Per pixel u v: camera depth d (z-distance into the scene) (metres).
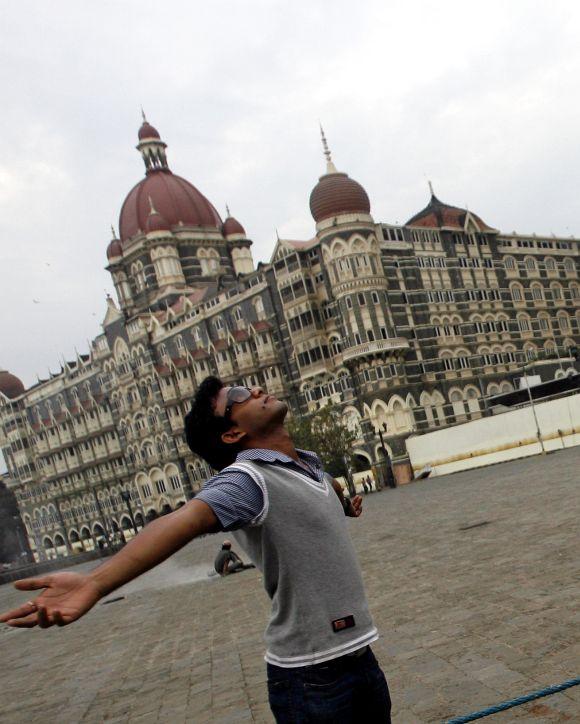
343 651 2.67
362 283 62.03
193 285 89.81
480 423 51.00
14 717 8.59
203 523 2.44
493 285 72.44
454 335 67.81
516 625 7.18
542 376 69.38
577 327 78.69
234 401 3.00
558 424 46.31
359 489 61.56
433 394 64.50
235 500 2.54
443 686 5.90
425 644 7.30
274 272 68.50
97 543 95.75
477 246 72.56
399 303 64.75
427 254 68.19
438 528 17.98
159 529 2.35
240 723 6.23
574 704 4.92
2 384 114.56
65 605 2.10
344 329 62.72
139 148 99.38
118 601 20.17
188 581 21.16
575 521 13.07
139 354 84.44
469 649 6.75
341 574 2.74
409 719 5.36
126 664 10.33
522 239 76.75
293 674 2.69
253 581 16.55
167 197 93.44
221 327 75.12
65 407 99.44
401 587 10.93
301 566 2.67
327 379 65.62
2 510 116.62
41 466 105.62
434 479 51.84
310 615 2.68
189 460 81.94
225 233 96.00
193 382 79.31
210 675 8.27
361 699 2.76
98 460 94.56
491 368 69.50
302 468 2.92
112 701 8.20
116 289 95.00
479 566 11.02
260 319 70.94
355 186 63.56
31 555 113.69
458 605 8.73
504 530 14.34
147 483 87.81
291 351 68.38
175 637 11.58
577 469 25.67
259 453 2.79
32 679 11.19
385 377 61.75
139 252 90.75
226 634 10.69
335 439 58.56
